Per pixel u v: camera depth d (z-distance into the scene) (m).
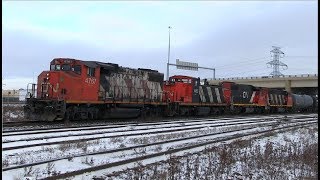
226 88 46.25
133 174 10.94
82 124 24.78
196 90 39.94
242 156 14.61
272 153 15.66
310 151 15.77
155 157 13.77
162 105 35.09
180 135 20.36
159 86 34.69
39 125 23.39
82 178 10.18
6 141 15.62
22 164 11.30
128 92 30.83
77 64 26.59
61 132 19.81
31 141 16.28
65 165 11.80
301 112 63.75
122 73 30.44
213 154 14.75
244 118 38.47
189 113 39.41
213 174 11.68
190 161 13.30
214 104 42.69
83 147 15.01
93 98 27.52
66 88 25.72
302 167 13.00
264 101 52.03
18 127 21.70
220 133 22.38
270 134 22.30
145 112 32.94
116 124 25.75
